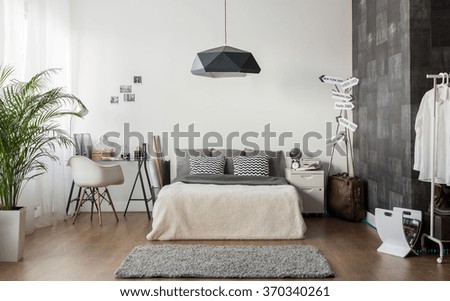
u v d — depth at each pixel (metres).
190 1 7.66
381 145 6.23
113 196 7.75
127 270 4.35
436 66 5.20
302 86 7.71
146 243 5.56
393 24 5.72
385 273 4.37
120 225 6.60
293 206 5.78
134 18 7.66
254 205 5.76
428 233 5.13
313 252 5.00
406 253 4.92
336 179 7.12
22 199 5.88
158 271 4.33
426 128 4.96
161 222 5.70
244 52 6.23
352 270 4.47
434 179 4.91
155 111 7.71
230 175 6.98
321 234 6.05
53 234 6.01
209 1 7.65
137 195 7.77
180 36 7.67
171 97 7.71
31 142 5.07
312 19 7.66
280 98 7.71
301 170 7.24
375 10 6.40
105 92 7.68
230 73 6.44
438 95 4.87
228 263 4.59
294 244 5.50
